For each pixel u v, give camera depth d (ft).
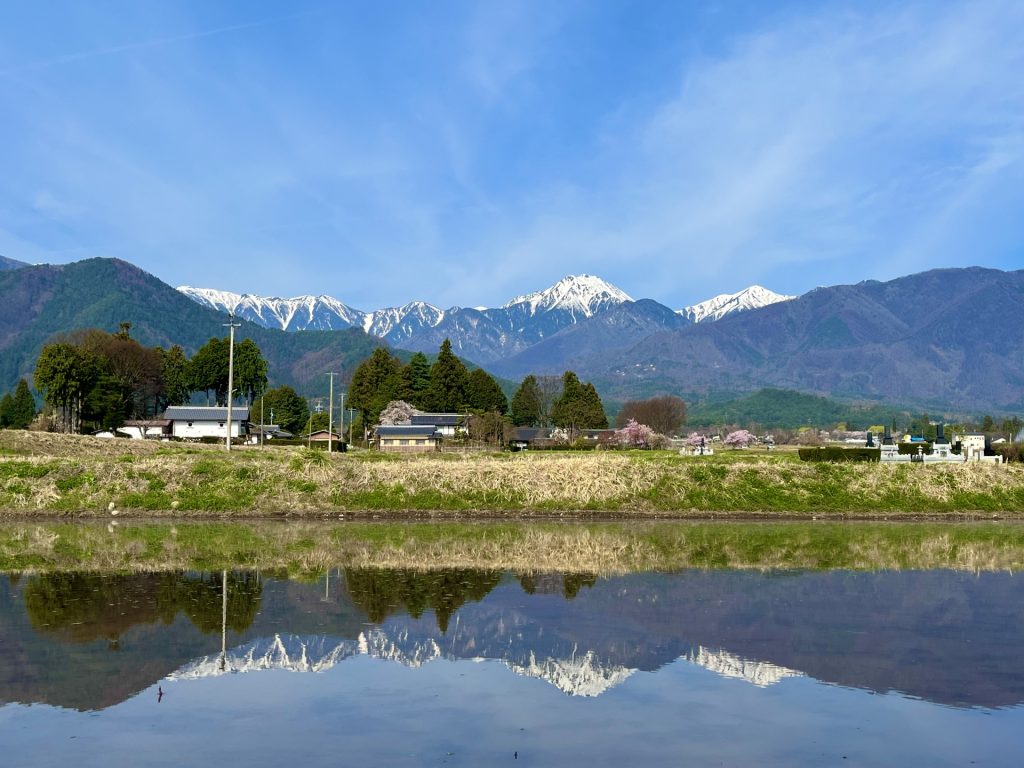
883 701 53.52
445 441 357.20
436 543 122.01
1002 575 100.37
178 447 244.83
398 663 61.31
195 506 153.79
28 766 42.11
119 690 54.39
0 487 154.30
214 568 99.91
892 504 171.53
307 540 124.06
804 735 47.42
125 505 152.66
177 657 62.08
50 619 73.10
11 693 53.52
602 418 449.89
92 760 42.91
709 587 90.99
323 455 198.39
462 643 67.05
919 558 113.80
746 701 53.26
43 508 150.51
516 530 138.10
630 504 163.63
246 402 483.92
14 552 111.65
